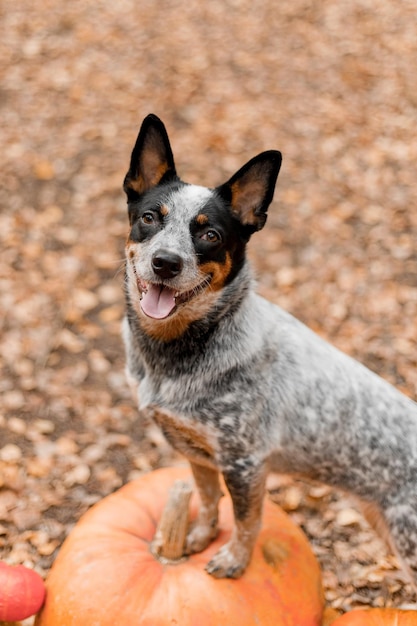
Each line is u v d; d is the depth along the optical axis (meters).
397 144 2.89
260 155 1.55
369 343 2.26
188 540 1.62
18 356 2.20
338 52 3.34
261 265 2.44
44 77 3.16
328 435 1.62
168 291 1.54
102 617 1.54
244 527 1.58
